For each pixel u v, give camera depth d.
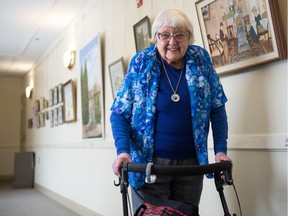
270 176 1.78
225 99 1.71
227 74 2.06
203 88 1.61
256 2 1.80
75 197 4.91
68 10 4.78
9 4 4.48
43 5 4.54
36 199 6.07
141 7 3.17
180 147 1.59
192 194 1.65
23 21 5.12
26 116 9.02
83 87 4.57
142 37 3.04
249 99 1.92
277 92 1.75
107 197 3.80
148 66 1.63
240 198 1.96
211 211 2.19
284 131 1.70
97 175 4.10
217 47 2.10
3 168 9.52
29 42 6.25
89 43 4.35
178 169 1.32
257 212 1.85
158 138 1.59
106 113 3.88
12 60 7.64
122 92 1.67
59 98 5.68
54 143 6.11
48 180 6.55
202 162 1.58
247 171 1.92
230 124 2.05
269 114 1.79
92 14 4.43
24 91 9.34
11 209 5.06
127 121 1.66
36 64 7.87
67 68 5.44
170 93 1.60
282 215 1.71
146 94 1.61
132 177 1.61
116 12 3.71
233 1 1.96
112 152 3.70
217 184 1.44
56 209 5.06
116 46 3.68
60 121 5.64
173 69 1.65
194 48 1.70
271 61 1.75
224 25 2.04
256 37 1.82
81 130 4.73
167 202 1.37
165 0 2.78
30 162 7.90
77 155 4.88
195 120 1.58
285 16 1.71
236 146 1.98
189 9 2.46
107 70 3.88
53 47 6.34
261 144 1.81
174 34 1.58
